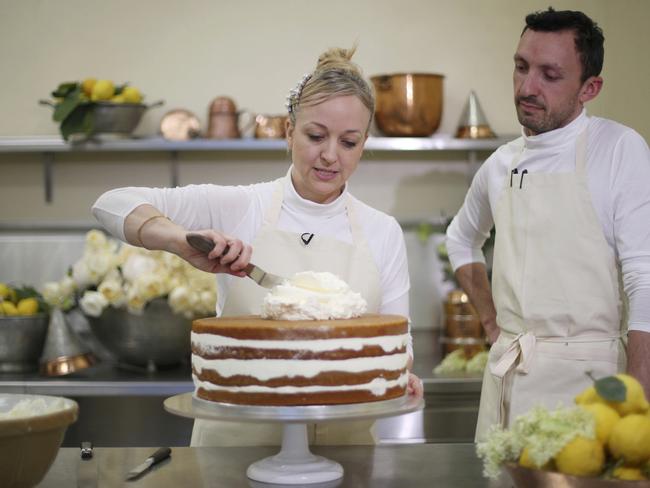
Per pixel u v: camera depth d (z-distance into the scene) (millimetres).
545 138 2064
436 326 3951
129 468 1658
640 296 1940
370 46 3865
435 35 3873
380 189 3912
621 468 1260
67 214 3850
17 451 1356
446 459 1719
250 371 1466
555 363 2033
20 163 3836
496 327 2459
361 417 1412
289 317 1549
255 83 3848
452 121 3889
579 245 2031
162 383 3020
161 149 3559
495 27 3881
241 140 3559
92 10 3818
